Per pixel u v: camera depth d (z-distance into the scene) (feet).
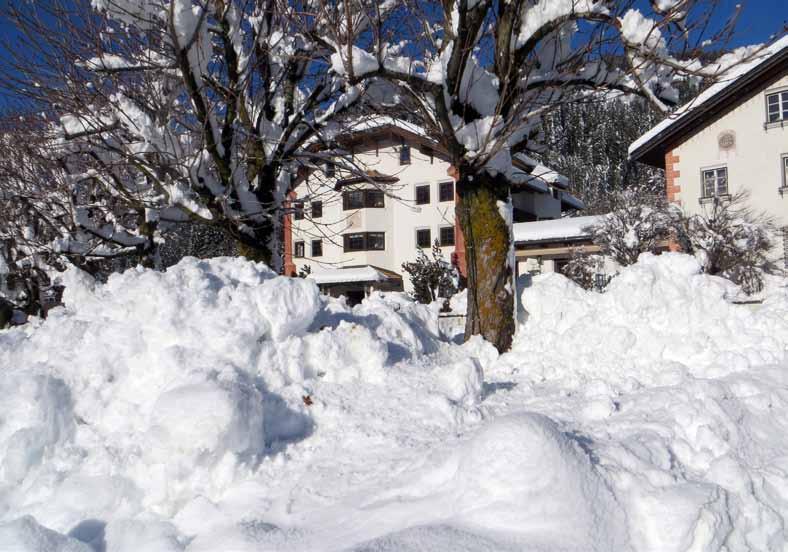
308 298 14.44
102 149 28.94
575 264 70.64
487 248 22.03
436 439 11.68
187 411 10.65
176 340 13.33
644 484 9.13
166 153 25.02
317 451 11.55
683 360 17.43
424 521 8.59
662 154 73.67
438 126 22.65
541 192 109.19
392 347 17.53
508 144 22.48
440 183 103.45
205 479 10.62
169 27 20.97
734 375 14.46
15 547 8.46
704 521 8.39
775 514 9.30
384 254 107.04
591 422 11.87
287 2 25.89
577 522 8.12
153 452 10.69
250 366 13.20
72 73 26.61
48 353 13.82
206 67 23.61
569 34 24.70
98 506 10.53
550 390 15.61
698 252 59.21
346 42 21.86
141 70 25.31
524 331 21.70
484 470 8.87
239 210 27.04
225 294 14.24
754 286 56.75
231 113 26.32
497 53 23.34
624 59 22.93
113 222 38.01
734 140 66.39
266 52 27.35
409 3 23.63
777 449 11.32
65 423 12.46
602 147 197.06
